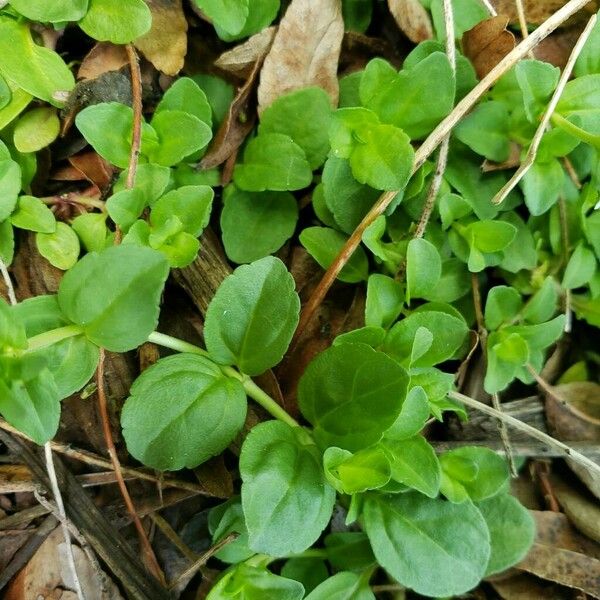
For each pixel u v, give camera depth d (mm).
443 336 214
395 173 210
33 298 194
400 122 218
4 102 210
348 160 217
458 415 226
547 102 218
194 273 219
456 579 208
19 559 213
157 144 215
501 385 225
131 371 216
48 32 216
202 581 223
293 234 235
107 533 214
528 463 237
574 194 235
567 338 245
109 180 219
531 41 218
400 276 226
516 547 216
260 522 191
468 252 227
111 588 215
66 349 194
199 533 224
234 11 214
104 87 214
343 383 202
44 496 213
